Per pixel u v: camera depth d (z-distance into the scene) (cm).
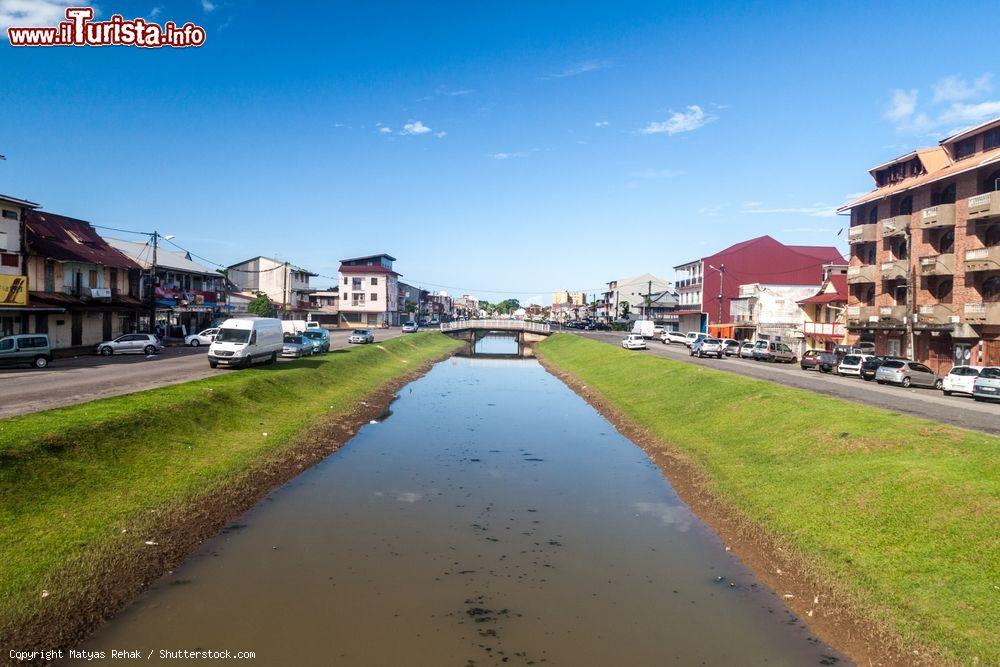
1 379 2648
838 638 991
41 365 3231
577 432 2789
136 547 1229
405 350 6531
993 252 3534
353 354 4769
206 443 1923
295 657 909
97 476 1440
